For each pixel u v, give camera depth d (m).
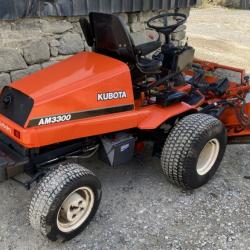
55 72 3.16
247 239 3.05
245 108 4.33
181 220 3.23
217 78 4.63
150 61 3.53
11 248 2.88
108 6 5.34
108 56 3.46
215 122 3.46
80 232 3.02
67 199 2.82
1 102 3.10
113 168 3.94
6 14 4.30
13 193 3.48
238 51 9.77
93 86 3.02
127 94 3.25
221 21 14.35
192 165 3.37
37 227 2.77
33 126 2.76
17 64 4.65
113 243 2.96
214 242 3.00
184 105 3.63
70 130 2.90
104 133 3.13
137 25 6.09
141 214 3.29
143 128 3.29
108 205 3.38
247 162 4.20
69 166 2.87
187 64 3.88
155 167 4.00
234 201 3.51
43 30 4.79
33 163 3.05
